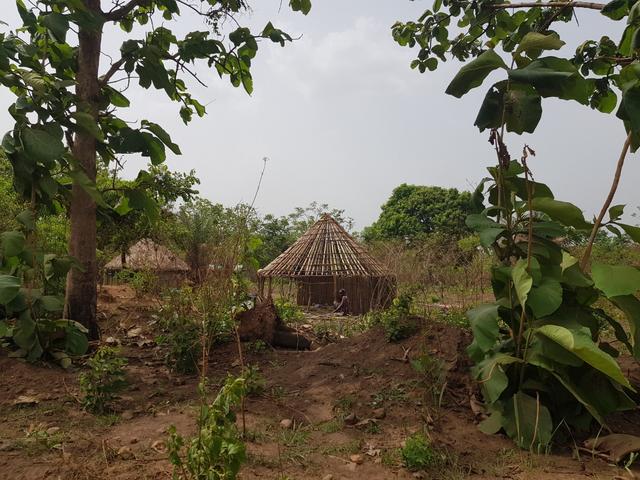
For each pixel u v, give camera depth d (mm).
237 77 7293
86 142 5922
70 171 5105
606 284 3682
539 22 6414
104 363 4273
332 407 4387
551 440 3832
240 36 6742
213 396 4598
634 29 4586
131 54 6125
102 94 6223
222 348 6121
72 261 5359
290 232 34438
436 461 3410
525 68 4020
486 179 4551
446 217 36969
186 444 3439
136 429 3820
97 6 6035
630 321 3811
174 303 6082
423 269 8641
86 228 5949
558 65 3955
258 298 8062
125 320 6824
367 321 8078
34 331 5047
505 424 3865
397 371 4867
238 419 4055
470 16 6523
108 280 11539
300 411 4328
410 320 5586
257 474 3156
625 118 3924
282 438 3768
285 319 9023
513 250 4277
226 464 2328
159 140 6262
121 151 6145
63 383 4691
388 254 9969
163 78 6266
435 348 5047
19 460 3211
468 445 3732
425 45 7414
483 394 4215
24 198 5426
